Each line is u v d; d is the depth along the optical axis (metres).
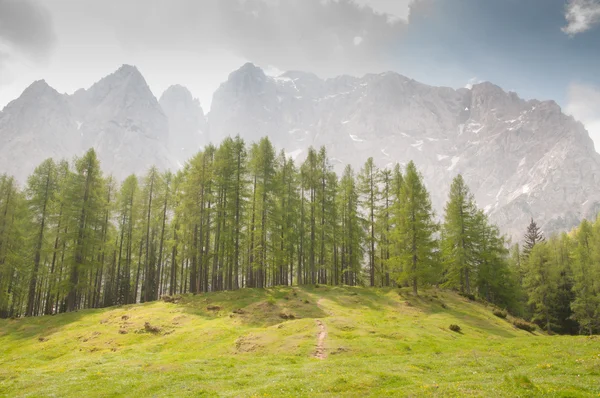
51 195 54.34
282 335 31.75
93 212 52.69
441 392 14.59
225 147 54.34
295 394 16.02
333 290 51.91
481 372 19.27
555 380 15.55
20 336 39.56
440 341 31.41
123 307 48.03
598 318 62.31
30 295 50.16
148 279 58.81
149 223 60.69
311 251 57.09
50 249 50.00
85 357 30.03
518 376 14.90
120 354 29.86
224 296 46.84
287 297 46.06
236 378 20.38
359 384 17.14
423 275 50.56
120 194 62.84
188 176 55.28
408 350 27.78
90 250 51.31
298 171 63.28
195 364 24.11
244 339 30.91
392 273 53.47
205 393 17.61
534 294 68.38
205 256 51.66
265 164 54.47
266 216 54.25
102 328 38.50
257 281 57.75
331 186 62.84
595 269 63.06
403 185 54.84
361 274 70.69
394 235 53.53
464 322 41.34
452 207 61.84
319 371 20.55
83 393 18.36
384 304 46.59
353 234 62.62
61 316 45.44
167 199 61.97
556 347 25.19
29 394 18.45
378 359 24.09
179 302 46.44
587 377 15.96
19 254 52.31
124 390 18.84
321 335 30.95
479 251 66.06
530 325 46.34
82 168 53.12
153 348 31.50
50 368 25.77
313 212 59.28
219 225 52.25
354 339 30.17
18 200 54.97
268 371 21.62
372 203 61.97
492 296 68.75
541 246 70.62
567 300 73.19
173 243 52.72
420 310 44.91
